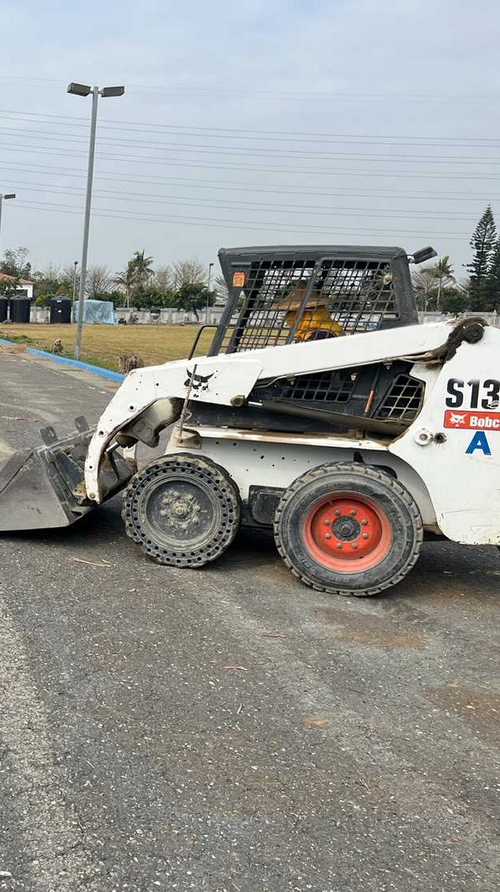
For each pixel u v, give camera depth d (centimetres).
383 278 553
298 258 565
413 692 404
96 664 411
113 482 639
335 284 564
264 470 575
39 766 320
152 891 256
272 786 316
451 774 332
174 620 476
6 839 277
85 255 2480
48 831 282
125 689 386
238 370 550
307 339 569
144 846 277
